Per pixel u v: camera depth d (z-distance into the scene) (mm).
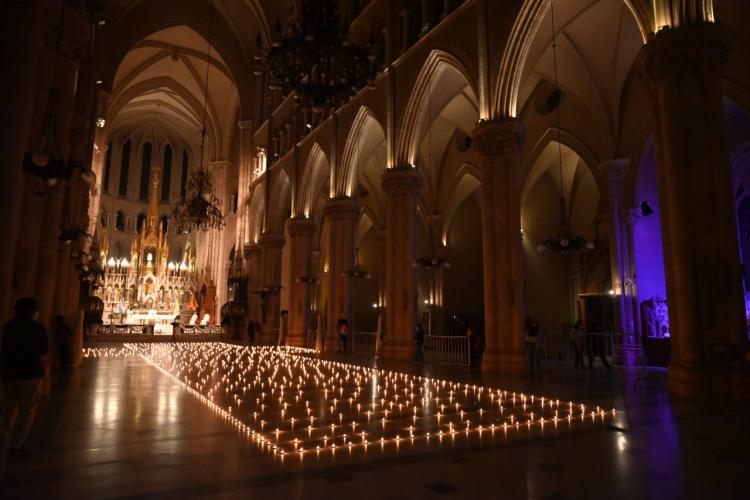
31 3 7312
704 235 9844
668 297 10320
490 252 14664
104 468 5102
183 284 47344
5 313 6539
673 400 9242
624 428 6992
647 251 19906
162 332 39406
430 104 20156
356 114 23609
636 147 19625
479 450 5895
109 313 42906
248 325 34906
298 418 7781
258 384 11797
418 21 20047
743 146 19219
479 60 15609
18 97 7070
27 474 4891
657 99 10680
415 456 5633
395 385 11719
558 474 4961
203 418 7758
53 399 9477
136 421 7500
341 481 4738
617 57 18891
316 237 39281
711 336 9625
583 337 16797
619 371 15562
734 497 4305
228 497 4273
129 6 31578
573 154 24641
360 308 36875
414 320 18938
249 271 37188
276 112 35188
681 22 10305
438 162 30016
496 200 14750
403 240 19344
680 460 5414
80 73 18516
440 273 29938
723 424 7180
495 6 15438
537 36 16719
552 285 25641
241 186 39281
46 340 5750
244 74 39656
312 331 27406
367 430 6953
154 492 4383
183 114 49938
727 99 18281
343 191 24641
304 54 11016
